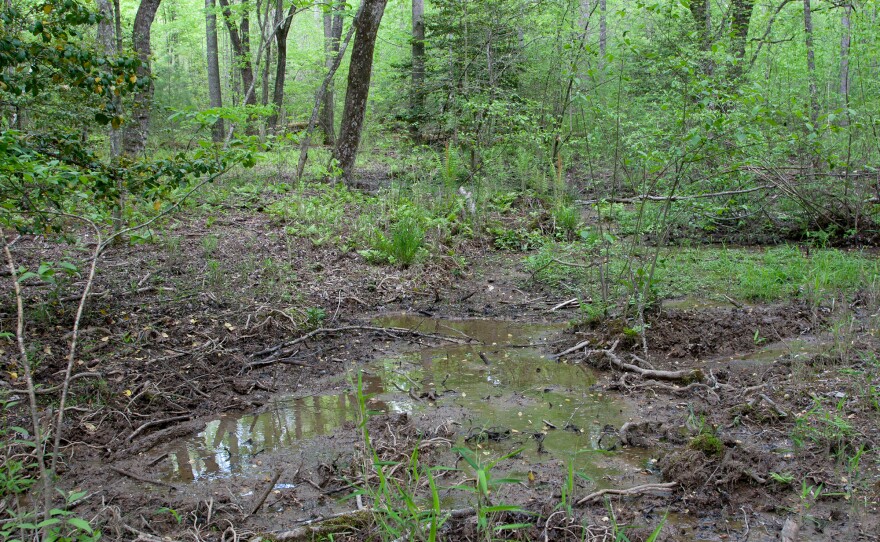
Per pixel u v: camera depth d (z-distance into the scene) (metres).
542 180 12.74
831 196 9.94
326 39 21.11
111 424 4.45
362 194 12.12
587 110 11.19
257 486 3.75
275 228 9.70
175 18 30.73
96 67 5.53
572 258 9.06
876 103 10.31
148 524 3.30
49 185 5.12
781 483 3.60
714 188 9.38
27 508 3.38
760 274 7.80
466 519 3.29
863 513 3.32
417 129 17.83
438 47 16.45
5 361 4.89
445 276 8.50
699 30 9.21
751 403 4.62
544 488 3.68
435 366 5.75
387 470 3.79
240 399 4.98
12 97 6.46
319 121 20.67
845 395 4.53
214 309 6.48
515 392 5.16
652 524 3.31
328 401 4.99
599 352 5.77
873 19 11.15
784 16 14.63
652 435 4.34
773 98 10.87
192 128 16.30
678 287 7.75
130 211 5.82
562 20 13.39
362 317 7.04
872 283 6.77
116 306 6.23
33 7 5.54
